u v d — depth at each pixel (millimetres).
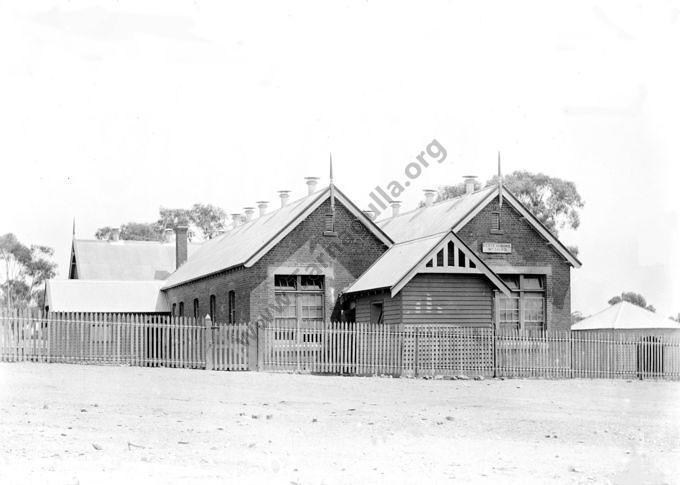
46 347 27547
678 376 32094
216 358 28391
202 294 39781
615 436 15570
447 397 21891
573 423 17250
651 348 31953
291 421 16250
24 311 27312
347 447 13602
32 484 10188
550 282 36688
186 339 28516
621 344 31703
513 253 36375
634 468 12484
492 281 30906
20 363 26703
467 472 11836
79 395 19016
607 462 12969
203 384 22906
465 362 29688
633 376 31719
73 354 27797
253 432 14742
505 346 30203
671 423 17453
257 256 32875
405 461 12555
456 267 30406
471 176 40281
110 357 28156
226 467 11664
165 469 11352
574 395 23766
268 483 10711
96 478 10602
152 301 46594
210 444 13422
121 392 20016
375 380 26641
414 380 27344
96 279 52969
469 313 30859
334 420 16578
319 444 13789
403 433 15242
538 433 15742
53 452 12141
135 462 11734
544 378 30438
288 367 28500
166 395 19828
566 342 31016
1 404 16859
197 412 17016
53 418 15297
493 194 36250
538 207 61219
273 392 21641
